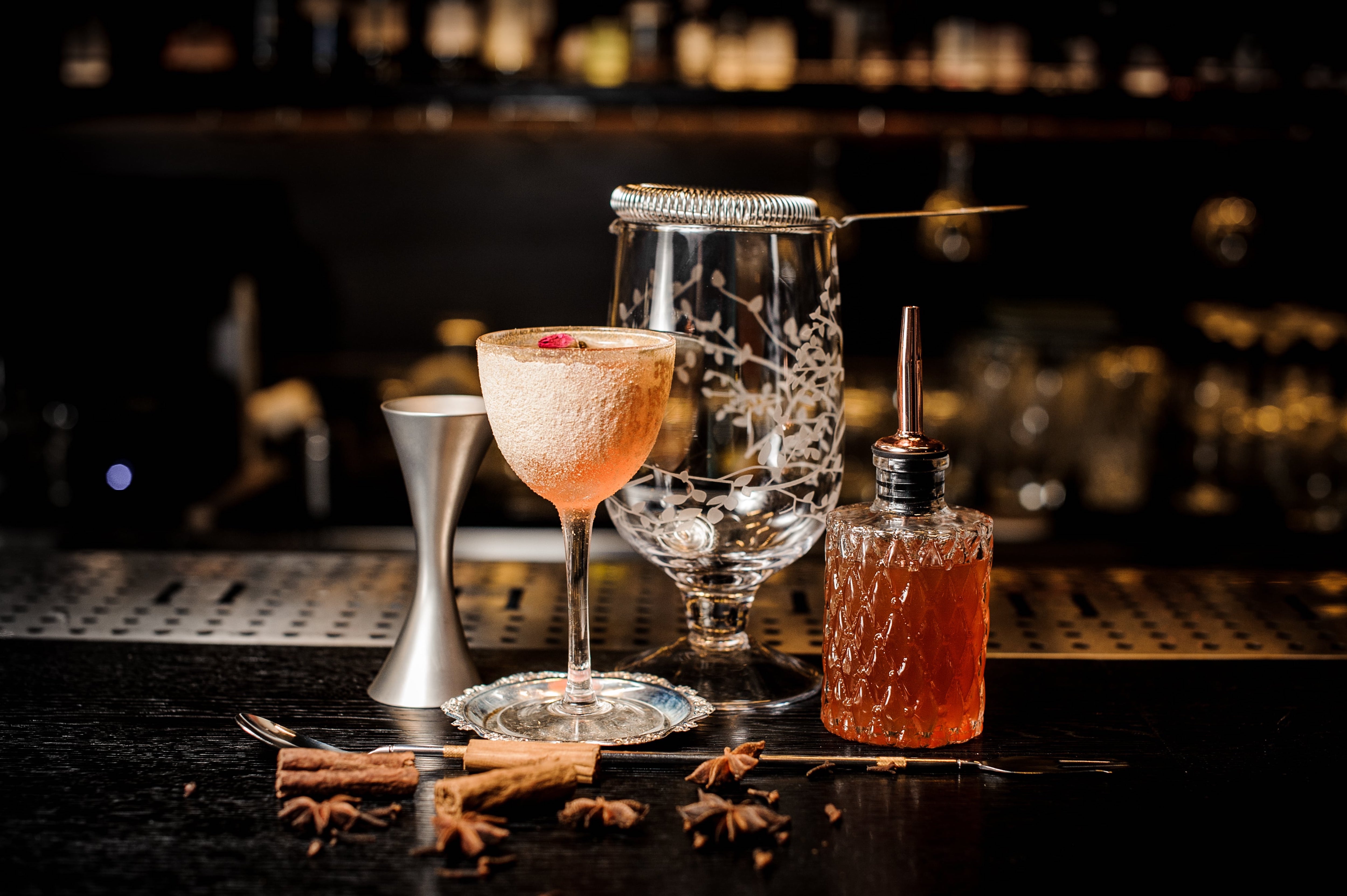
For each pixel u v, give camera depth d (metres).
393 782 0.61
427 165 2.61
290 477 2.35
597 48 2.25
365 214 2.62
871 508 0.69
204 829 0.58
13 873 0.54
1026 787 0.63
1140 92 2.14
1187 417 2.36
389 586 0.97
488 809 0.59
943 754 0.67
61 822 0.59
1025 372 2.29
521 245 2.65
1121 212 2.57
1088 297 2.60
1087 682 0.79
